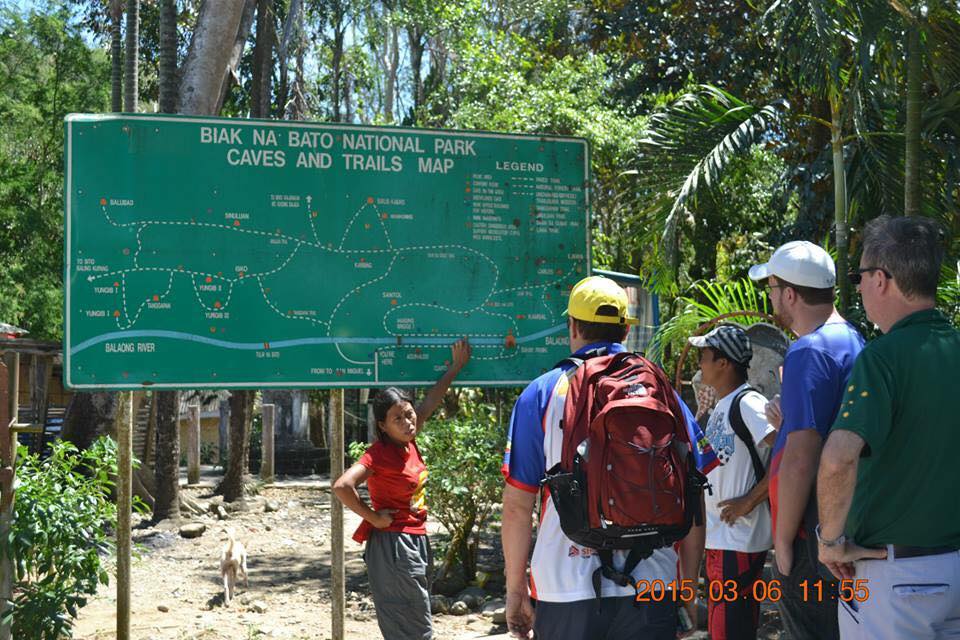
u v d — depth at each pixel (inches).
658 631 127.7
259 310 218.7
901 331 122.1
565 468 126.8
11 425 231.5
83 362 210.8
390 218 225.6
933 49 275.6
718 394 189.5
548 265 232.1
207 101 517.0
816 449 139.9
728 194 570.3
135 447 721.0
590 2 594.2
